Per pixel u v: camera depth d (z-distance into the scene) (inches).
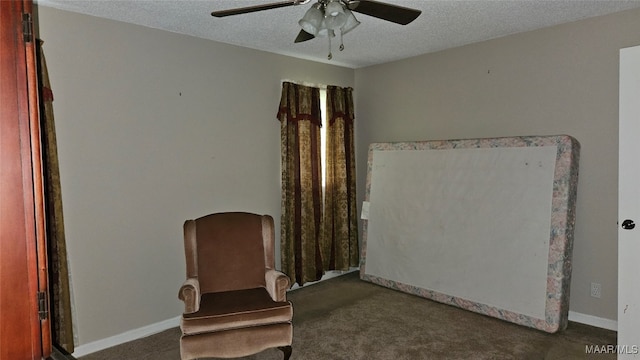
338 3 74.7
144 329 133.2
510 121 149.8
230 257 123.1
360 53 170.9
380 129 192.1
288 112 169.3
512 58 147.9
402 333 128.3
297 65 176.1
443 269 153.9
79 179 118.8
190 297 105.2
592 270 132.9
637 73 102.3
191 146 143.7
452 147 155.9
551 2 116.3
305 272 174.7
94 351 121.3
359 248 199.3
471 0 113.7
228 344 100.9
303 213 173.6
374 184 180.2
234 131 155.9
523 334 126.1
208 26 132.2
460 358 111.8
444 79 167.5
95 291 122.6
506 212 139.2
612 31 126.0
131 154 129.3
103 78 122.7
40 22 110.3
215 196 151.0
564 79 136.4
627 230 104.8
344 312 146.5
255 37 145.4
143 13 119.4
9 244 42.0
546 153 132.6
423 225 161.3
